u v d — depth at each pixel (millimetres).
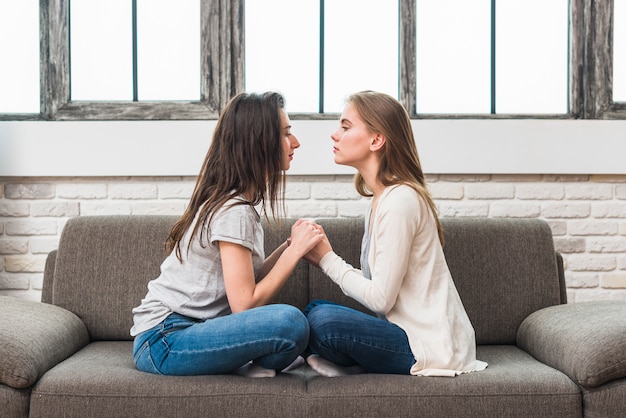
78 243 2482
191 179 2945
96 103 3002
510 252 2475
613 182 2959
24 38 3033
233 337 1816
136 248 2475
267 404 1778
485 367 1976
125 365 2021
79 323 2346
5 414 1785
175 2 3041
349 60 3049
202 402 1780
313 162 2898
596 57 2994
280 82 3045
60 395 1792
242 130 2012
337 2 3045
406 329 1935
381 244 1943
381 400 1777
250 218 1949
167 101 3023
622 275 2957
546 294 2449
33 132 2887
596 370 1788
